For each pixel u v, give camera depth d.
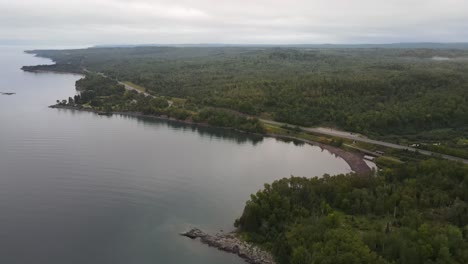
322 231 104.75
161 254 108.50
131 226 123.88
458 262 92.69
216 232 119.69
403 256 91.75
